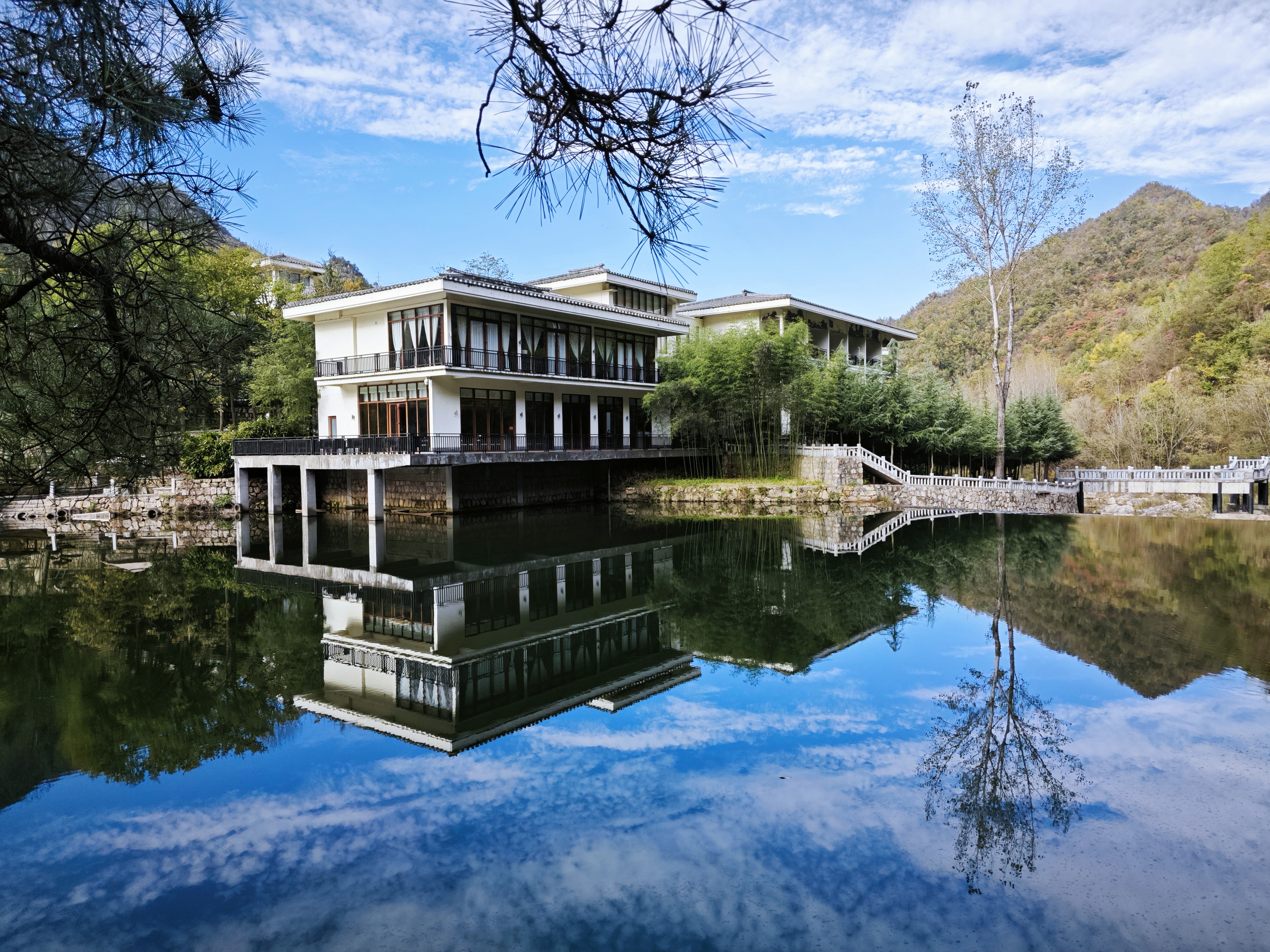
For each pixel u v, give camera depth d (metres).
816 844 5.24
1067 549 19.53
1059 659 9.83
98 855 5.23
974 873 4.84
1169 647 10.28
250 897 4.70
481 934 4.27
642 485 32.31
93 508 28.19
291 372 30.95
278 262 46.88
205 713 8.21
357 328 27.56
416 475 27.72
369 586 15.34
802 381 30.50
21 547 20.77
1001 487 30.05
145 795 6.20
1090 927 4.26
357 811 5.86
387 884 4.82
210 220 3.24
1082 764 6.52
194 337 3.74
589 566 17.52
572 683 9.28
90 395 3.70
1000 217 30.95
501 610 13.23
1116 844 5.19
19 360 3.52
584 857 5.12
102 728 7.76
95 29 2.68
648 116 2.32
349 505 29.02
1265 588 14.19
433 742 7.33
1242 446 42.72
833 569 16.91
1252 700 8.12
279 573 16.72
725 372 30.27
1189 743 6.95
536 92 2.38
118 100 2.68
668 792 6.12
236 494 27.86
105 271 3.26
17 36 2.65
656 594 14.46
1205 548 19.45
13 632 11.68
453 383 26.23
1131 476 35.66
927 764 6.59
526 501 30.27
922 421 34.62
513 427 28.73
